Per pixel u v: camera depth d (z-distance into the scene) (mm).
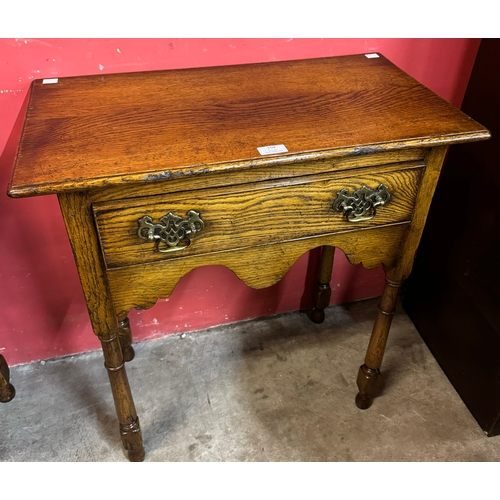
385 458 1254
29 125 877
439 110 950
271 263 977
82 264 853
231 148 825
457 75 1299
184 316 1517
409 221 1008
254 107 948
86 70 1064
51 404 1361
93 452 1257
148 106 947
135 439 1170
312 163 860
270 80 1049
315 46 1164
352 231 982
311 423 1326
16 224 1190
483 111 1194
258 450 1266
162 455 1253
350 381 1434
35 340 1423
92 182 744
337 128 885
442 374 1459
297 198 894
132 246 855
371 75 1073
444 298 1421
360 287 1649
